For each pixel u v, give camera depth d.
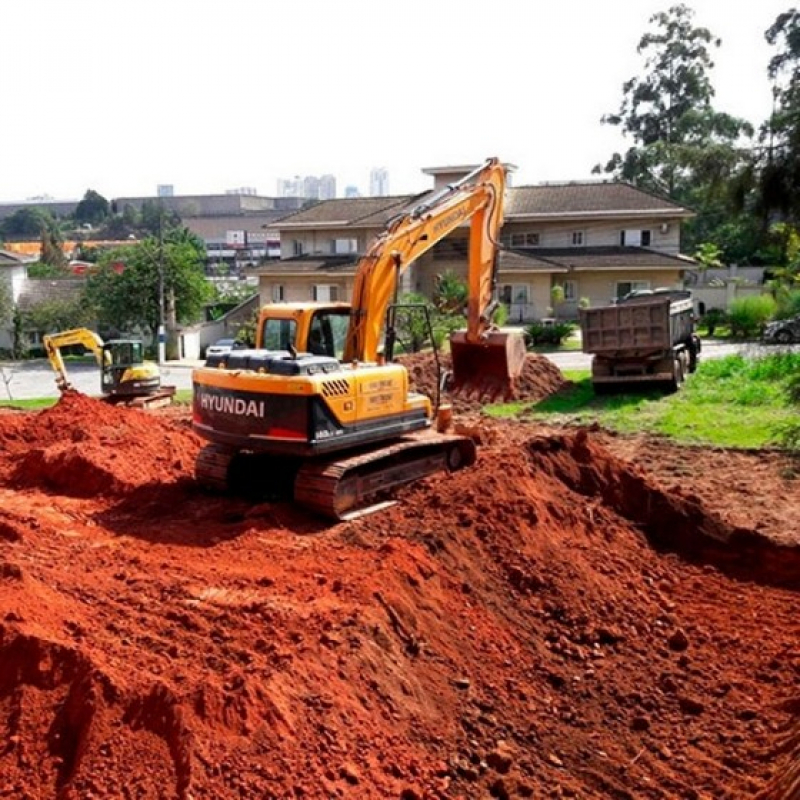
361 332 12.34
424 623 8.09
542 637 8.77
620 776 6.80
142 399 22.83
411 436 11.84
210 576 8.52
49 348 22.58
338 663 6.86
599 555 10.40
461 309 35.81
